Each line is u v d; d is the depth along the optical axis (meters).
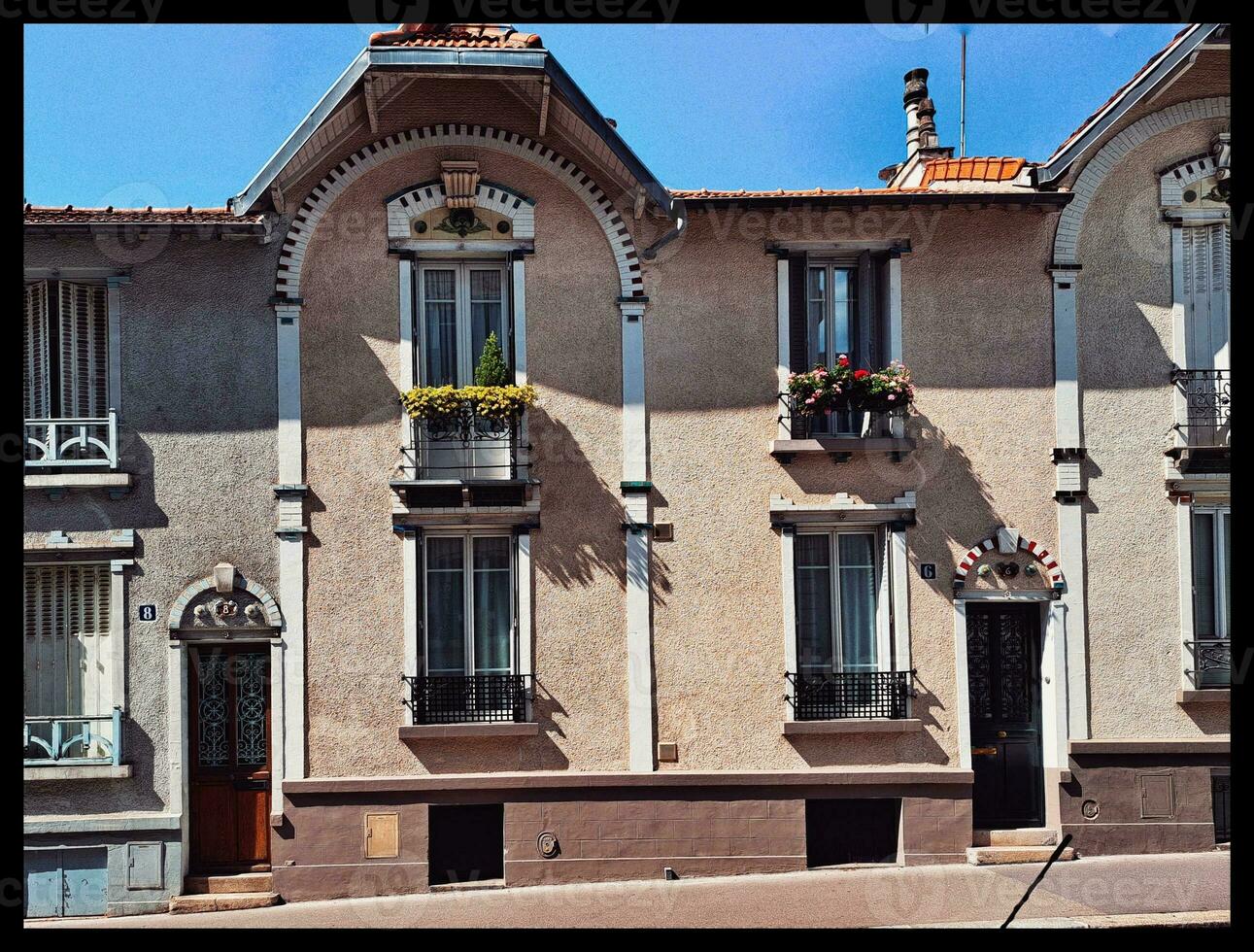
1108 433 11.09
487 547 10.91
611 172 10.80
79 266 10.55
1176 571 11.02
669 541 10.81
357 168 10.74
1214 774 10.95
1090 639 10.98
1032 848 10.70
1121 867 10.47
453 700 10.62
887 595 10.93
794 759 10.74
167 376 10.63
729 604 10.81
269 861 10.59
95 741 10.46
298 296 10.68
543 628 10.70
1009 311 11.09
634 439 10.83
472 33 10.23
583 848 10.56
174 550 10.55
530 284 10.84
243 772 10.63
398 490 10.59
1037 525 11.02
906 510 10.92
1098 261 11.17
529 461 10.70
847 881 10.31
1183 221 11.17
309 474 10.63
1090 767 10.91
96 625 10.61
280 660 10.52
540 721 10.62
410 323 10.71
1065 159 10.71
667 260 10.95
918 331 11.04
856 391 10.59
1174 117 11.16
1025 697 11.14
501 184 10.85
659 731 10.70
